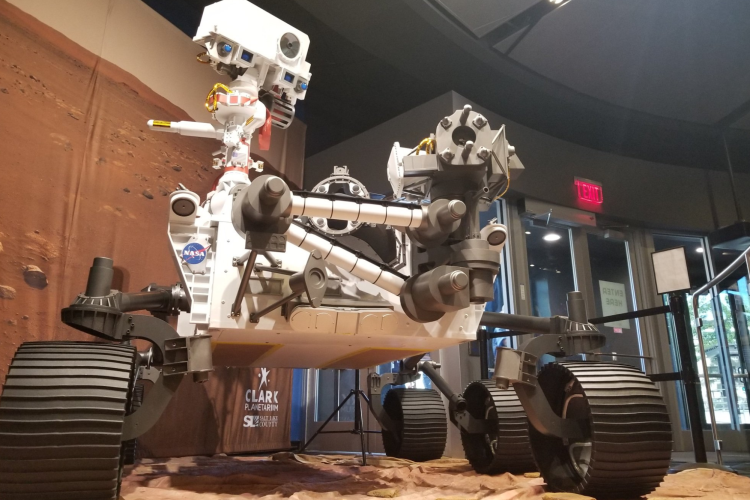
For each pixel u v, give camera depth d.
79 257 3.86
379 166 5.97
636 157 7.64
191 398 4.57
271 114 3.42
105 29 4.31
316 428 5.93
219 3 3.15
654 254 3.76
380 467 3.55
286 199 1.99
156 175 4.54
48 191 3.73
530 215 6.11
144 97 4.57
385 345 2.80
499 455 3.02
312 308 2.36
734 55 5.78
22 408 1.69
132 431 1.99
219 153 3.12
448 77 6.26
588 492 2.12
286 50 3.30
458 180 2.42
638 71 6.04
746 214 7.25
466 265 2.29
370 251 3.10
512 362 2.29
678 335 3.55
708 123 6.93
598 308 6.78
